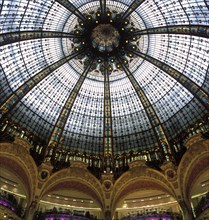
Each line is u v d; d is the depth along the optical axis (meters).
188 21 27.86
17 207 26.23
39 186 27.19
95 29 31.95
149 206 30.69
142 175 28.42
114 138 32.81
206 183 29.17
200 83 29.39
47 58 31.38
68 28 31.28
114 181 28.56
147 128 32.28
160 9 28.72
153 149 30.47
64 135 32.06
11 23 27.20
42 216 26.97
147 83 32.81
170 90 31.72
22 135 28.81
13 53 28.88
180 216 27.08
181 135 29.50
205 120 28.12
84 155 31.12
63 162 29.56
